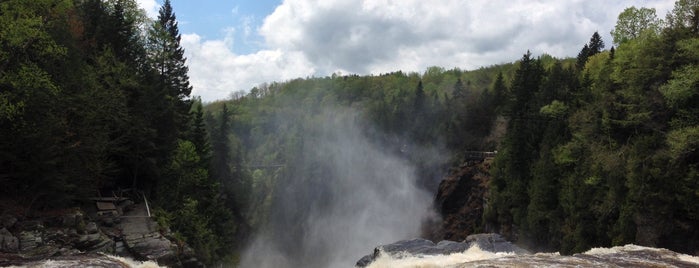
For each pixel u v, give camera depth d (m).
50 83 20.30
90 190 27.42
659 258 16.20
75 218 23.17
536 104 55.31
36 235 19.97
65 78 25.02
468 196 72.94
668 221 27.36
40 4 20.73
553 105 47.91
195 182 44.44
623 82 36.28
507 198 53.72
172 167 39.28
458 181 74.94
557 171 43.34
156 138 36.81
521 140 52.59
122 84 33.75
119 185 35.44
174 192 39.03
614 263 15.14
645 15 43.03
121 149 31.41
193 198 43.41
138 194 35.16
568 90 52.59
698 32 30.91
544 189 43.75
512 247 23.70
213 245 42.06
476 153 77.12
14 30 18.69
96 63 33.28
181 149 42.47
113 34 38.81
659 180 27.44
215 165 63.75
